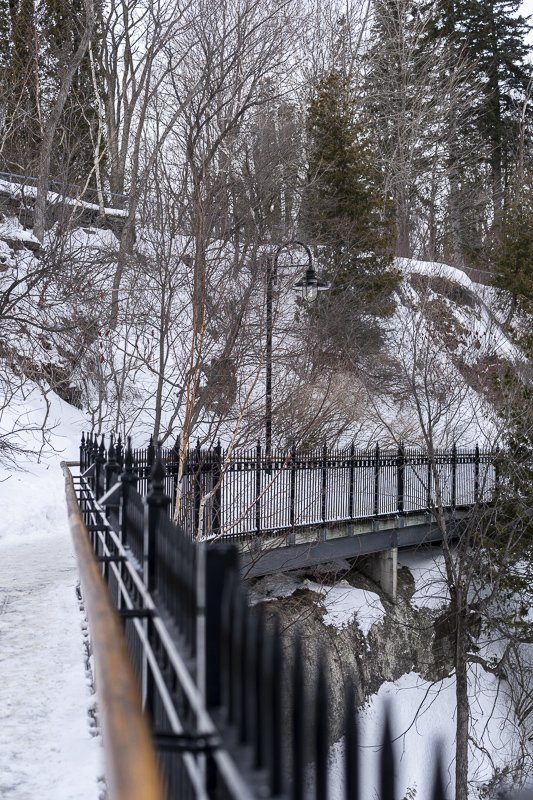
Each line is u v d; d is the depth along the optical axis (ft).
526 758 62.90
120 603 19.88
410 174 138.92
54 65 98.02
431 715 61.93
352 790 5.91
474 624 60.95
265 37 93.15
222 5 90.22
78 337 67.10
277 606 55.72
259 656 6.57
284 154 97.96
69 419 78.07
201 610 7.97
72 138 103.91
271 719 6.06
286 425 58.95
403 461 70.85
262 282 64.13
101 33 116.47
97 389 78.13
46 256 68.54
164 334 56.85
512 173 170.91
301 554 58.44
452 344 79.41
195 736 8.66
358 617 60.85
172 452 50.29
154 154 82.69
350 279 98.94
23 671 25.76
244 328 55.36
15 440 69.77
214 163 80.94
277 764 6.02
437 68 148.05
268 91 100.83
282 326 73.31
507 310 112.37
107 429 74.95
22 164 91.25
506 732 65.10
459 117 157.89
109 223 96.48
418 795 55.72
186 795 9.70
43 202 85.66
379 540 67.92
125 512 19.54
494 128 175.42
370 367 90.22
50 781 17.72
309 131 110.63
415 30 144.87
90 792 17.07
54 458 71.20
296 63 113.19
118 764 5.12
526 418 62.44
